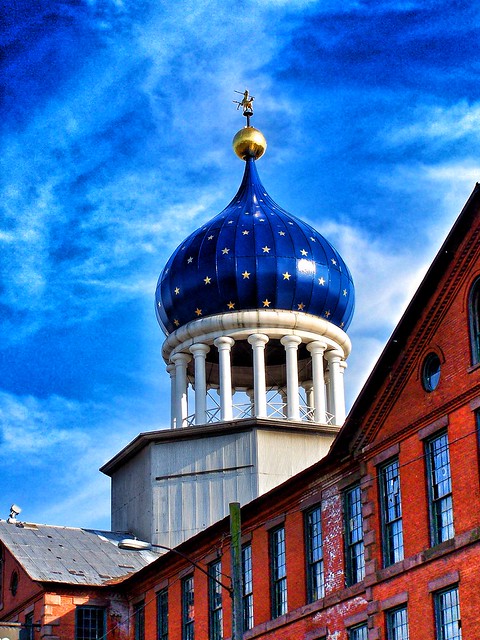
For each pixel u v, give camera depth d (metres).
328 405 69.62
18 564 58.56
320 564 42.38
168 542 63.59
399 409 38.16
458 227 35.81
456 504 34.88
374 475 39.06
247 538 47.03
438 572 35.12
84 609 56.56
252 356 72.19
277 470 63.75
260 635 44.53
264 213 70.19
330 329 68.38
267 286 67.12
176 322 69.25
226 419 65.56
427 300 37.12
